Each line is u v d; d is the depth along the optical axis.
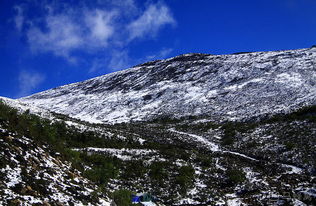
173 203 20.58
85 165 19.33
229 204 20.50
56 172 13.12
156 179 25.33
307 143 34.25
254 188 23.88
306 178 25.20
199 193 22.84
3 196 9.01
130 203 14.82
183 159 31.88
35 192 10.18
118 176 24.20
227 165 30.62
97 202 12.40
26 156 12.52
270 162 32.00
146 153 32.94
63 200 10.78
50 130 18.86
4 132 13.13
